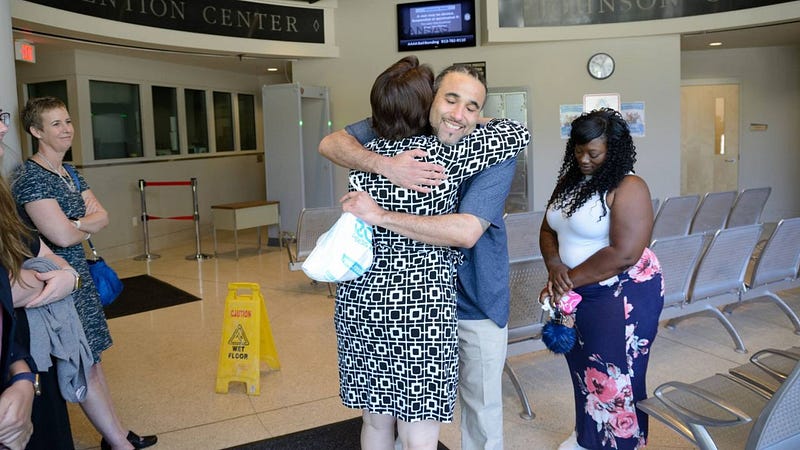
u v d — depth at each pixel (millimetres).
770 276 3922
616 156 2178
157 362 3945
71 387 2008
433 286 1661
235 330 3434
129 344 4312
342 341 1772
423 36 8258
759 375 2211
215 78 9508
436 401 1684
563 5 7945
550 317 2357
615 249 2158
